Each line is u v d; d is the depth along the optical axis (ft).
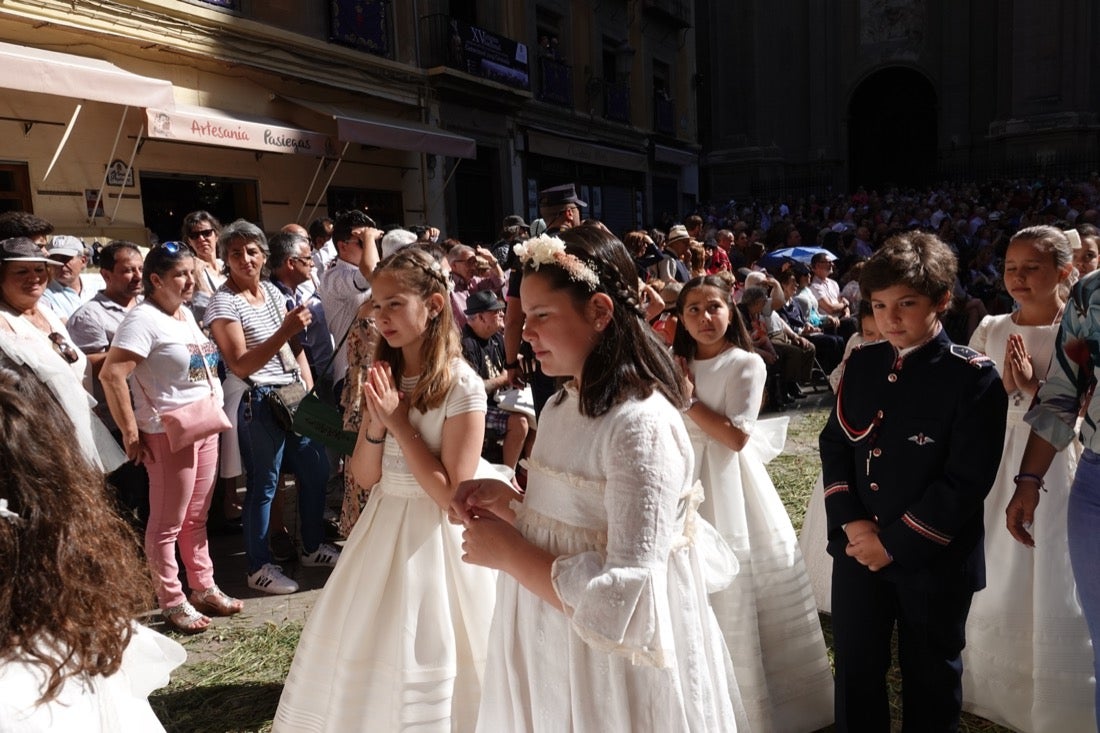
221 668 11.42
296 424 10.65
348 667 7.84
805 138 98.07
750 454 9.77
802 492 18.28
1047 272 9.75
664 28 73.82
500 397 15.61
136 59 31.78
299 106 37.83
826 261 36.47
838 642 7.84
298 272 17.46
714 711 5.85
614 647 5.03
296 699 8.15
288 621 12.91
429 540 8.12
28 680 3.62
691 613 5.81
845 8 95.61
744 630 8.94
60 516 3.85
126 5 30.60
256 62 36.09
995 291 39.37
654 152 70.13
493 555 5.64
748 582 9.07
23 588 3.67
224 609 13.16
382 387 8.09
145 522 15.07
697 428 9.39
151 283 12.64
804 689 9.49
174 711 10.36
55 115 28.96
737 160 97.09
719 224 65.46
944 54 91.09
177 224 34.01
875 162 98.78
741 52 97.19
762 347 28.73
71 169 29.53
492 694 6.06
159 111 29.78
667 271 23.57
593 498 5.53
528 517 5.91
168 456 12.41
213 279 18.06
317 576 14.87
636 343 5.60
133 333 12.06
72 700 3.82
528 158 55.47
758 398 9.29
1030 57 84.48
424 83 45.83
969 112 90.68
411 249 8.40
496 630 6.09
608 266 5.66
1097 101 84.43
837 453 8.00
